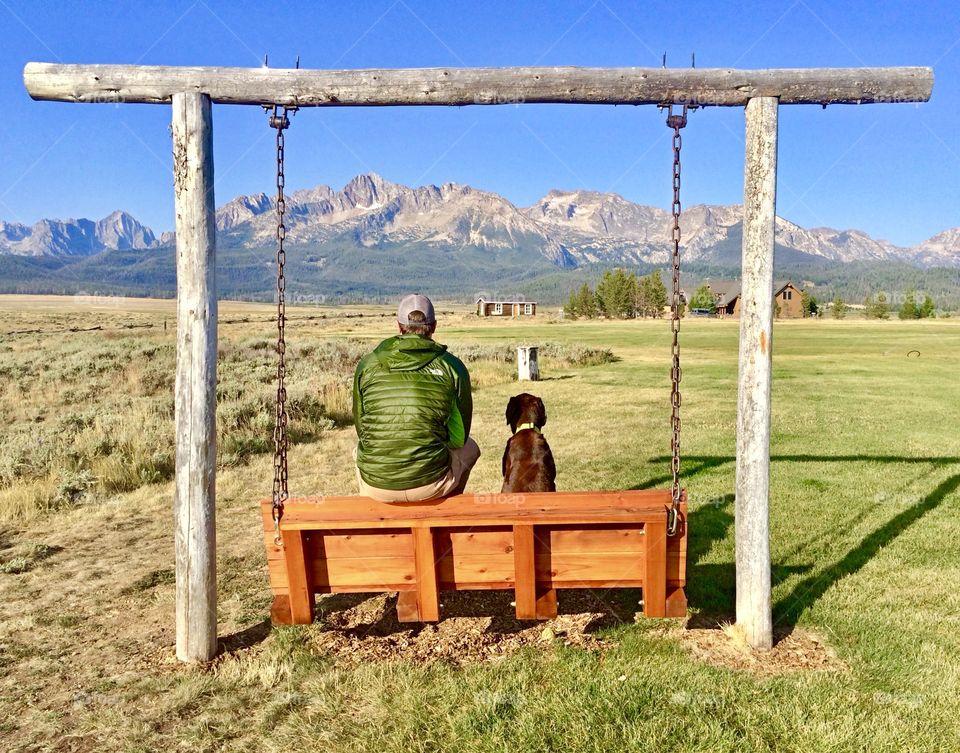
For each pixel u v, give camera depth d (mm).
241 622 4980
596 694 3779
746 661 4188
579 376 22859
